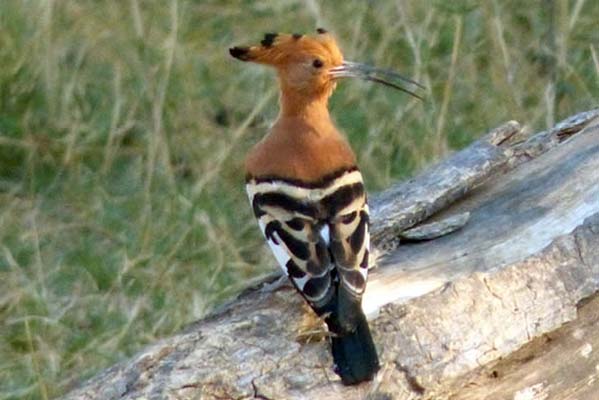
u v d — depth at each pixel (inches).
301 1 575.8
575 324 342.0
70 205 510.3
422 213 366.9
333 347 315.6
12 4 542.9
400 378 320.5
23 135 525.3
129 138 529.7
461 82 548.7
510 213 363.3
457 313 326.6
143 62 540.4
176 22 541.0
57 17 548.7
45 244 497.4
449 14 558.9
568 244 340.5
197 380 313.4
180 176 520.7
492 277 332.2
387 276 343.9
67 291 480.4
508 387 334.6
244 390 313.9
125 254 487.2
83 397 314.5
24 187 516.1
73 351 457.7
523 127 424.2
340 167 346.6
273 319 327.6
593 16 577.0
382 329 322.3
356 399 316.8
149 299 473.4
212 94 544.1
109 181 518.0
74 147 524.1
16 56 536.7
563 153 382.3
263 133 536.4
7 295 474.0
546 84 552.7
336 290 322.0
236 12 577.9
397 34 557.9
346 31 561.9
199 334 323.3
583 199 362.6
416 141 526.3
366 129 529.0
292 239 332.8
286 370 316.5
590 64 559.5
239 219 505.4
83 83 539.5
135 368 316.8
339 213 336.2
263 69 551.2
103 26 548.7
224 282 479.8
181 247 488.7
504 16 572.4
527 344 337.4
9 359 456.8
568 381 340.8
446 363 323.6
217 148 523.2
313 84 371.2
